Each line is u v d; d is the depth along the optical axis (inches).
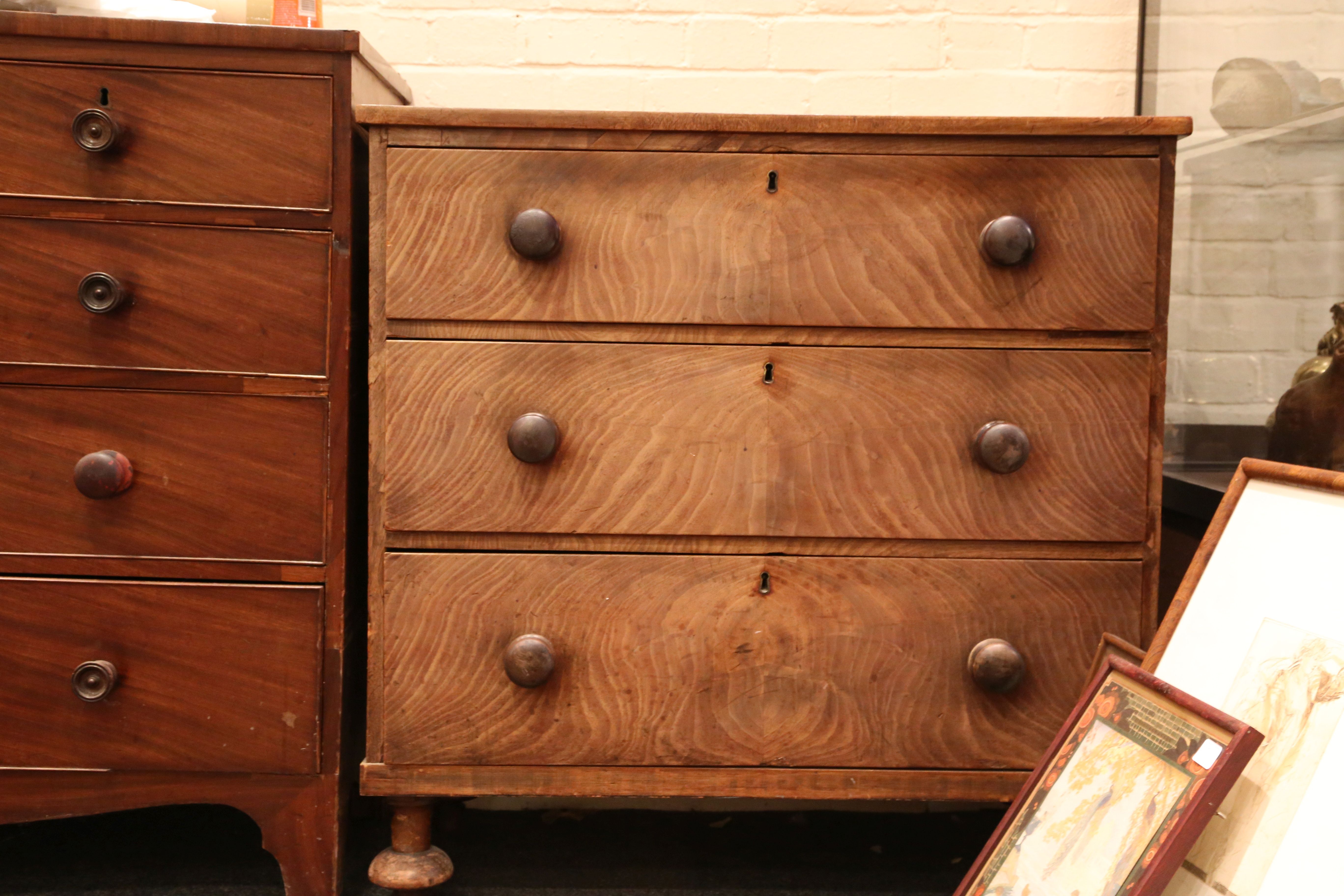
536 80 58.7
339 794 41.7
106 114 38.9
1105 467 40.7
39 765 41.0
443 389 40.3
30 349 40.1
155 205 39.9
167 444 40.5
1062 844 33.8
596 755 41.1
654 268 40.0
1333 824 27.5
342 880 42.5
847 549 40.9
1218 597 35.0
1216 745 30.3
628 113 39.3
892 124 39.4
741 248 40.0
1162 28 56.9
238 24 39.9
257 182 40.0
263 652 41.1
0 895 44.8
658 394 40.4
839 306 40.1
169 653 41.0
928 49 59.0
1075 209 40.1
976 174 39.9
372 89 43.6
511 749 41.1
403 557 40.7
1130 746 33.4
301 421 40.7
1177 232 57.5
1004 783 41.1
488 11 58.4
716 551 40.9
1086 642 41.1
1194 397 55.7
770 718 41.0
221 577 41.0
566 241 39.8
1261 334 50.9
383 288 40.1
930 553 41.0
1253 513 35.1
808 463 40.5
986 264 40.2
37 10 41.3
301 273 40.3
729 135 39.7
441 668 40.9
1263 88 50.4
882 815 56.9
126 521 40.6
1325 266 46.8
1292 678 30.8
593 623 40.9
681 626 40.9
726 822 55.7
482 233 39.9
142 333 40.2
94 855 49.4
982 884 36.1
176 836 51.9
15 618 40.7
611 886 47.3
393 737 41.1
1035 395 40.5
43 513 40.5
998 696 41.0
